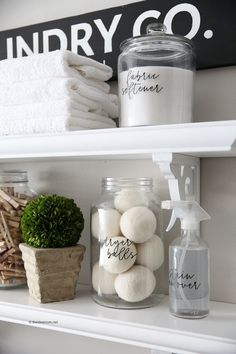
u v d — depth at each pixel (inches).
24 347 31.2
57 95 22.1
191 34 24.4
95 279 23.7
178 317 21.3
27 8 30.6
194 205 21.2
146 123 20.4
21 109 23.1
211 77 24.4
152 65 20.9
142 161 26.4
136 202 23.1
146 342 20.1
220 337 18.6
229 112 23.9
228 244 24.0
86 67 23.4
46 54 22.8
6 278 26.0
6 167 32.0
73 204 24.8
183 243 21.4
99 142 20.9
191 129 18.4
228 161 23.9
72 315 21.9
